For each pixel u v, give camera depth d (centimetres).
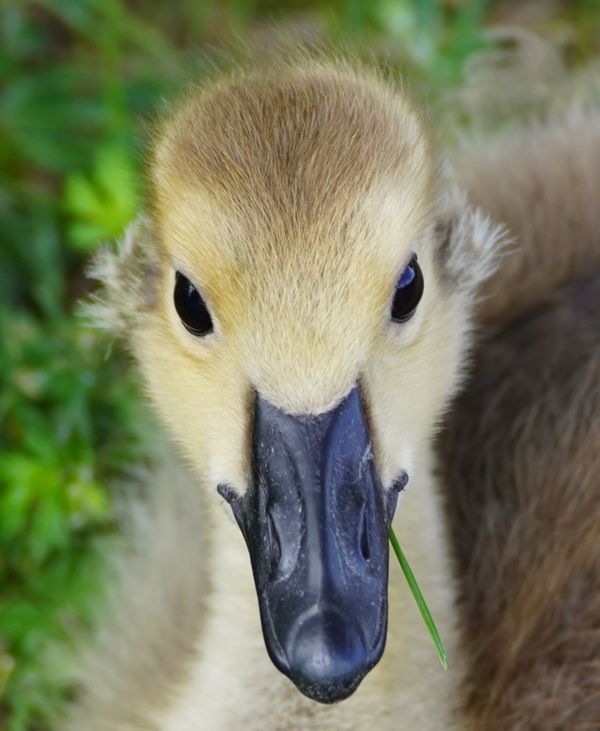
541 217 105
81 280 110
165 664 101
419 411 96
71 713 102
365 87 96
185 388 97
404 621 98
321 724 98
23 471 105
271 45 102
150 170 98
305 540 94
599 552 101
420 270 96
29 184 111
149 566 103
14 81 112
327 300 94
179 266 96
